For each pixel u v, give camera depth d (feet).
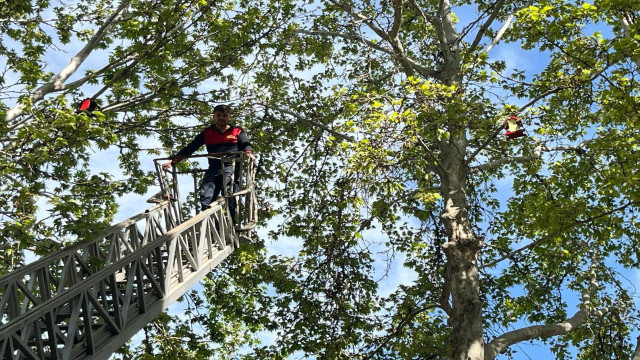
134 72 37.17
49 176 32.14
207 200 32.19
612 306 44.09
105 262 26.30
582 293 43.60
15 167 29.55
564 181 42.06
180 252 26.48
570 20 33.06
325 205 44.42
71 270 23.98
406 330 42.78
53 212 28.53
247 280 47.39
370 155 30.89
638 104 31.45
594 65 32.91
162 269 24.80
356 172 31.30
